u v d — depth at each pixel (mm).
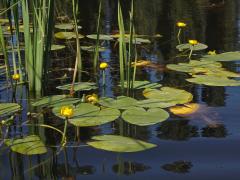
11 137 2703
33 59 3545
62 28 6121
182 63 4270
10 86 3777
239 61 4422
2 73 4113
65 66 4422
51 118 2998
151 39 5594
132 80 3580
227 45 5152
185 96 3334
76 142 2617
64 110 2625
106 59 4676
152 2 9070
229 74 3898
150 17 7266
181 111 3070
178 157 2396
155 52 4895
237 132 2703
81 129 2801
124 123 2895
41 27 3475
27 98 3441
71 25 6387
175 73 4082
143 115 2963
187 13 7562
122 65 3496
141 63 4434
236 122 2855
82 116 2973
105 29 6297
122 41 3500
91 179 2188
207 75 3854
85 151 2500
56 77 4039
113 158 2410
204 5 8391
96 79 3957
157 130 2762
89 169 2293
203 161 2346
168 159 2379
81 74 4133
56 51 5059
